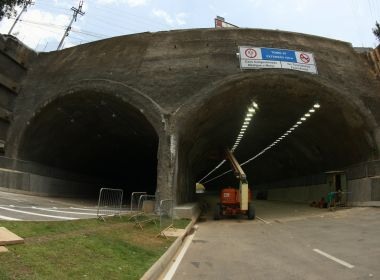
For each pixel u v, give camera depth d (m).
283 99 28.70
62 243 9.16
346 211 26.48
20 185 28.23
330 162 35.12
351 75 28.14
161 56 26.92
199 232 18.39
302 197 44.28
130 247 10.84
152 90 25.98
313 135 34.06
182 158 28.22
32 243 8.55
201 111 26.11
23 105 29.70
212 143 39.09
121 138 34.91
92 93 27.11
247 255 11.84
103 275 7.23
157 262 9.44
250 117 32.34
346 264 9.96
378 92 28.28
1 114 28.45
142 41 28.06
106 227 13.70
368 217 22.09
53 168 33.56
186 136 27.03
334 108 28.09
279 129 36.59
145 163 46.47
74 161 36.75
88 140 34.94
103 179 46.44
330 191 32.88
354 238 14.96
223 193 26.66
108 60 28.08
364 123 27.34
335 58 28.44
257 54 26.70
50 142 31.62
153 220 17.83
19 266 6.65
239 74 25.97
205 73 26.05
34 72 30.81
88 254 8.73
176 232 16.33
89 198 39.59
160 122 24.84
